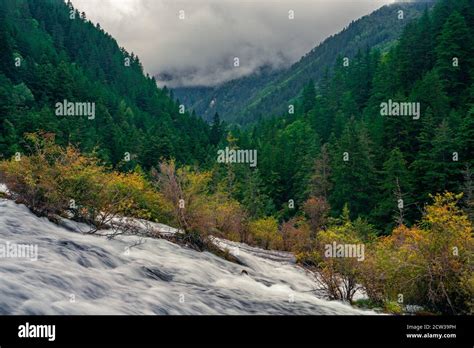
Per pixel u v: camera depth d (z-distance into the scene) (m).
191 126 130.38
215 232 23.77
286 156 74.06
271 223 33.03
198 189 20.38
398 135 54.31
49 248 12.47
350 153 51.31
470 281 13.74
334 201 52.59
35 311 8.20
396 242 16.59
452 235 14.60
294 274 20.61
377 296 15.46
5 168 16.77
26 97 87.50
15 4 160.50
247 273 17.58
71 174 16.81
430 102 58.72
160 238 18.53
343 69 135.50
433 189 43.66
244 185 63.59
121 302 9.80
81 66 152.25
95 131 81.94
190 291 12.12
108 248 14.10
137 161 76.38
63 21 179.12
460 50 67.75
